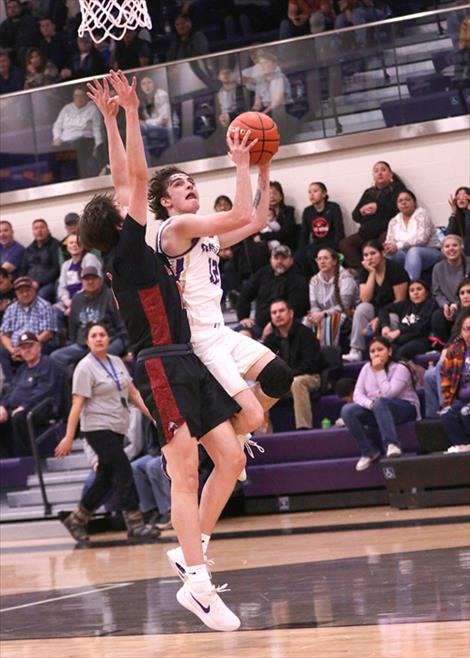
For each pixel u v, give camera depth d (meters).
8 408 15.81
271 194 17.00
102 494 13.12
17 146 18.89
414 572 7.39
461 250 14.66
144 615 6.75
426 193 16.81
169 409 5.61
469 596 6.16
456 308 14.08
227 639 5.63
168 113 17.73
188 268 5.87
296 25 19.98
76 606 7.46
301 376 14.29
